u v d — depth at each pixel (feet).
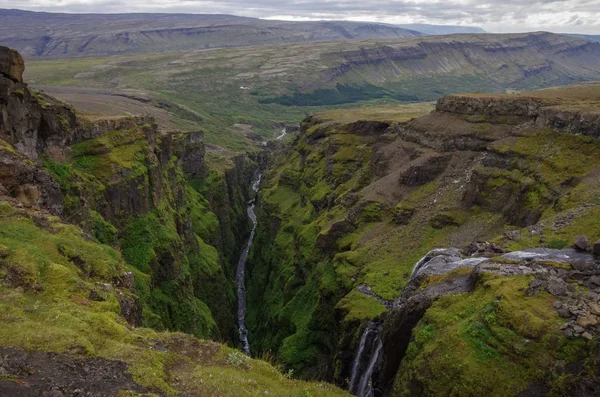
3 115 133.18
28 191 111.65
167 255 203.31
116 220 186.29
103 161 189.57
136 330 72.74
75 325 64.23
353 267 190.60
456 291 87.30
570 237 117.50
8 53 135.95
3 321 60.18
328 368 177.78
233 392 60.44
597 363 59.47
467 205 190.80
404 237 193.26
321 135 392.06
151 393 55.01
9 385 49.88
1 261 73.00
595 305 67.00
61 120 171.83
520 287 75.10
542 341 64.64
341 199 263.49
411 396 73.31
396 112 450.71
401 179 227.61
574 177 153.38
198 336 198.59
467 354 68.59
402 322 93.25
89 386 53.31
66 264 83.66
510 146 188.03
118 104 495.82
